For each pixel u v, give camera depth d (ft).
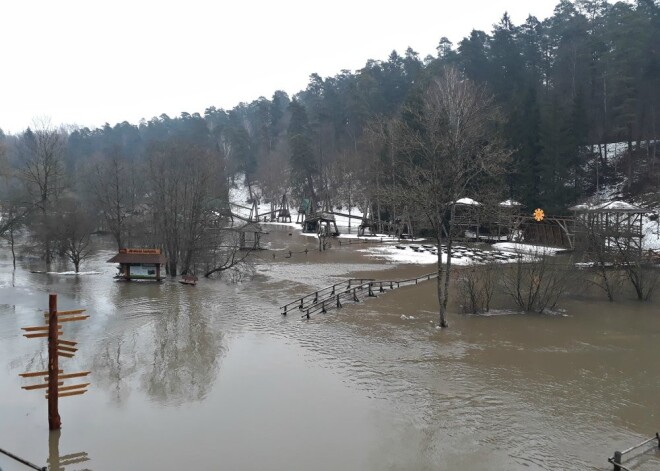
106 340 82.58
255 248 200.64
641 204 202.39
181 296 117.39
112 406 57.57
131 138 632.79
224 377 66.33
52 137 274.57
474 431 52.03
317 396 60.34
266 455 47.09
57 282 136.26
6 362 72.28
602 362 72.79
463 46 299.38
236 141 421.18
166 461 45.98
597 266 118.32
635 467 45.11
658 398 60.49
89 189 240.12
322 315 99.09
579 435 51.31
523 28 340.59
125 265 138.00
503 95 266.36
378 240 233.96
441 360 73.20
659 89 243.60
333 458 46.68
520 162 216.95
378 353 76.13
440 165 95.86
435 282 132.98
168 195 161.07
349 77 475.72
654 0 300.20
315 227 279.90
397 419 54.60
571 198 215.31
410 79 359.25
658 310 103.71
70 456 46.88
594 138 263.70
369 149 281.13
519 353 76.48
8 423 53.42
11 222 165.17
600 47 268.62
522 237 215.51
